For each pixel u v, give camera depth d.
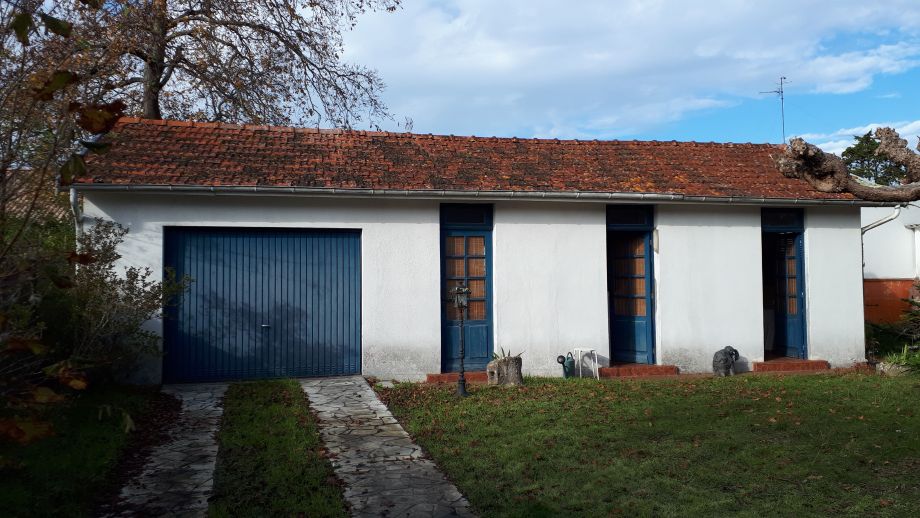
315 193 9.98
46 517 4.92
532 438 7.30
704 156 13.59
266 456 6.57
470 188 10.68
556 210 11.40
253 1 17.28
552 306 11.31
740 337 12.13
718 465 6.43
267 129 11.99
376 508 5.35
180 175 9.81
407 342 10.70
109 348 8.53
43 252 3.12
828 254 12.73
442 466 6.39
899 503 5.51
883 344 14.70
